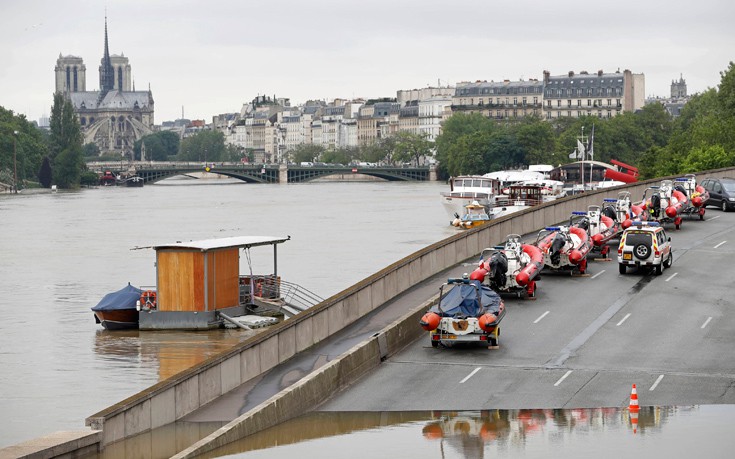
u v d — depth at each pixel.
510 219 94.06
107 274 131.62
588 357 58.50
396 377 56.25
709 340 61.28
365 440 46.69
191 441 45.53
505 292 73.25
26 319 98.69
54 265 141.12
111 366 77.81
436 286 74.94
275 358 56.75
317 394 52.34
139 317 90.69
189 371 49.66
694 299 70.94
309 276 122.12
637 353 59.06
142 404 46.50
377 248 152.50
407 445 45.94
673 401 51.44
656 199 99.75
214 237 176.38
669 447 45.06
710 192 117.00
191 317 89.88
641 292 73.12
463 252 84.81
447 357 59.53
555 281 77.38
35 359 80.56
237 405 50.16
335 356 58.12
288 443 46.16
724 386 53.44
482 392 53.28
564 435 46.94
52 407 66.44
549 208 102.38
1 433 60.69
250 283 95.50
